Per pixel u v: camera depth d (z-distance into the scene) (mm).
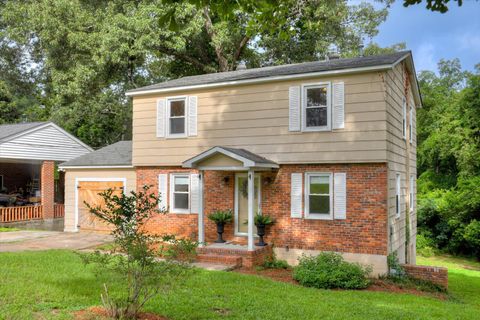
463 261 23500
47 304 7465
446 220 25000
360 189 12633
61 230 20328
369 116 12477
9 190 28875
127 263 7008
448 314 8641
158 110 16141
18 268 10492
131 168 17797
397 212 14172
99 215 6922
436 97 37719
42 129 24031
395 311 8453
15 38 29656
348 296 9898
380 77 12367
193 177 15602
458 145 27891
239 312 7711
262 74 14258
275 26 8047
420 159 34094
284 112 13812
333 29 28984
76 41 25391
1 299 7590
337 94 12953
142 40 23797
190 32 25125
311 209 13430
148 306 7719
